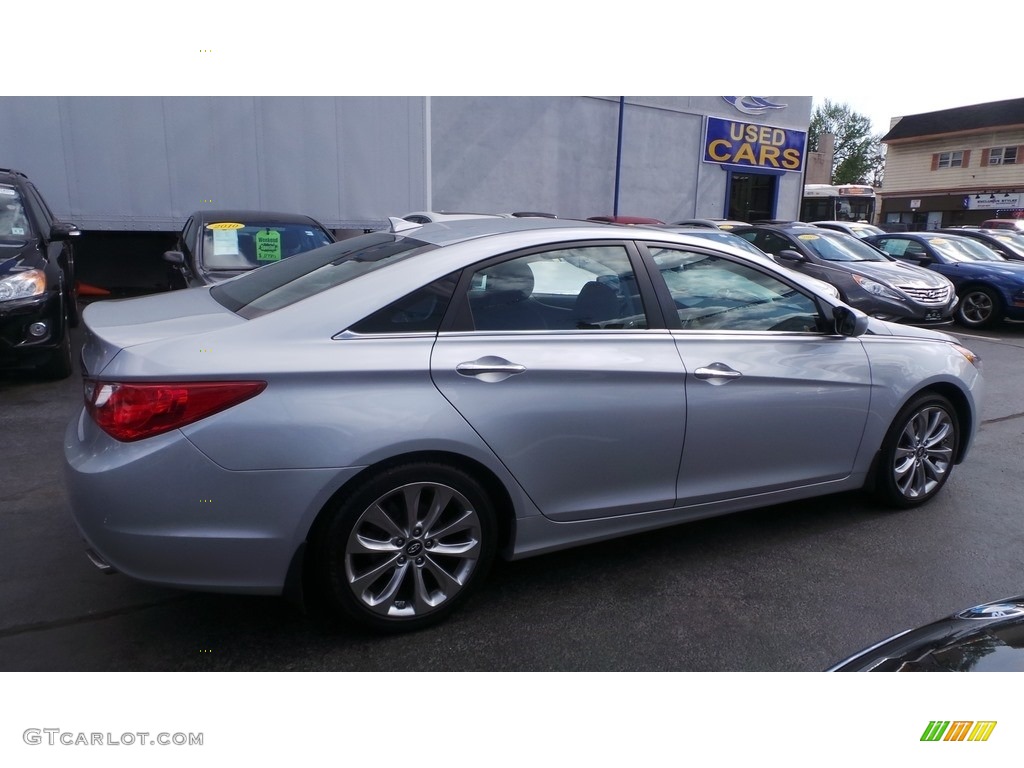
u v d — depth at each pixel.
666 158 17.19
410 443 2.60
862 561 3.51
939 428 4.14
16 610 2.89
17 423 5.17
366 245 3.34
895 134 46.06
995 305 11.31
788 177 19.88
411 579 2.82
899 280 9.60
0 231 6.11
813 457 3.64
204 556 2.44
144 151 9.38
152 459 2.36
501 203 14.88
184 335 2.54
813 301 3.67
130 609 2.93
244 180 9.88
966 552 3.63
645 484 3.18
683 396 3.16
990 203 41.22
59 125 8.99
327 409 2.50
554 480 2.95
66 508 3.80
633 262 3.22
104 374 2.45
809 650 2.80
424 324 2.75
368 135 10.41
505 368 2.77
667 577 3.32
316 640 2.78
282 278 3.17
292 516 2.48
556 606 3.06
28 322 5.72
